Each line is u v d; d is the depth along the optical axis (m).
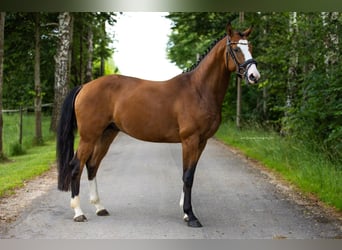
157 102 5.86
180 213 6.22
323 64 9.59
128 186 8.08
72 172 5.98
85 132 6.04
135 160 11.60
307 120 9.62
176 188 7.91
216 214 6.17
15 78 22.38
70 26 18.03
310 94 9.20
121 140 17.94
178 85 5.94
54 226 5.54
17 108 23.83
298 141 10.34
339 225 5.59
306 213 6.19
